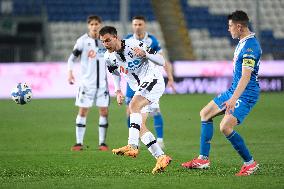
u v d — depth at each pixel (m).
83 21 103.00
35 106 65.81
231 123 27.97
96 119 55.25
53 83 75.62
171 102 67.75
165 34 90.81
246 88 28.25
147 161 33.16
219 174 28.50
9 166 32.06
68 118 55.94
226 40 102.81
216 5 106.06
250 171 28.14
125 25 78.31
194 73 79.19
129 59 29.25
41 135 45.72
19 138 44.19
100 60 39.75
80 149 38.72
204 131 29.69
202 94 77.44
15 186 26.06
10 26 100.31
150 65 29.72
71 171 30.28
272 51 98.56
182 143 41.44
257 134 44.78
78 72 75.25
